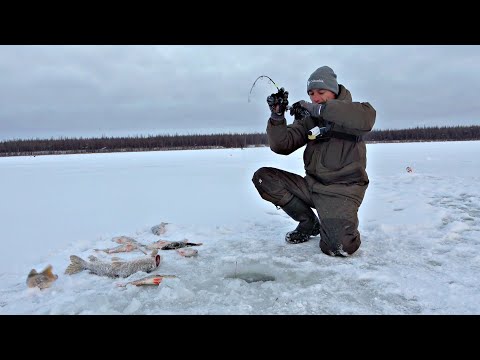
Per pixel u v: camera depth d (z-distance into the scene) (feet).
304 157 14.25
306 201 14.58
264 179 14.56
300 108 14.12
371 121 12.71
